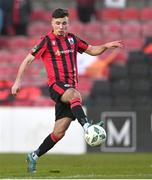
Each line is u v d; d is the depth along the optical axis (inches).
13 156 1531.7
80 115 907.4
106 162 1331.2
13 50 2313.0
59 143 1726.1
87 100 2026.3
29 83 2100.1
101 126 892.0
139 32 2399.1
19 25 2358.5
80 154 1665.8
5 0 2324.1
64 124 969.5
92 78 2123.5
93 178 893.8
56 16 968.3
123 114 1711.4
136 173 1019.9
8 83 2020.2
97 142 877.8
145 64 2201.0
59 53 969.5
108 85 2103.8
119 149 1708.9
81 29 2383.1
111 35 2374.5
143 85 2119.8
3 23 2333.9
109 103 2026.3
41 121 1720.0
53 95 964.0
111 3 2426.2
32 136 1726.1
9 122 1731.1
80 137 1720.0
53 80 967.6
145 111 1710.1
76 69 986.7
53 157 1518.2
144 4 2539.4
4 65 2240.4
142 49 2283.5
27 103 1993.1
